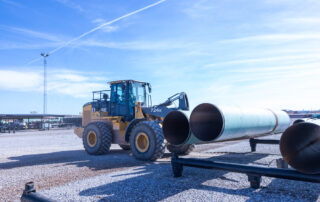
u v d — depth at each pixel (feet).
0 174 17.08
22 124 109.29
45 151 30.96
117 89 28.09
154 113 25.34
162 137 20.92
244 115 13.84
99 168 18.33
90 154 26.55
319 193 11.43
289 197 10.92
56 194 11.96
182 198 10.98
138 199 10.96
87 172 16.97
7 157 25.66
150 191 12.05
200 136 13.15
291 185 12.72
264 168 11.04
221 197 11.02
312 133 10.23
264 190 11.93
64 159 23.41
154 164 19.43
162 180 14.06
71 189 12.74
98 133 25.96
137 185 13.12
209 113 14.33
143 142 22.40
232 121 12.44
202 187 12.60
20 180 15.15
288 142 10.09
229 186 12.71
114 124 26.89
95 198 11.24
